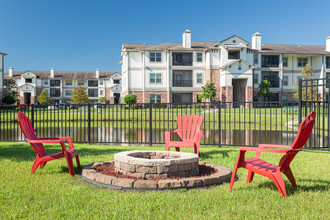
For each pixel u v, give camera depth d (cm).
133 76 3284
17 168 481
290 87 3638
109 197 327
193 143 557
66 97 6053
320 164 534
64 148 443
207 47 3462
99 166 477
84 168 449
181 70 3378
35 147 439
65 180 411
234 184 398
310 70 3186
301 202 311
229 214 277
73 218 265
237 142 958
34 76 5628
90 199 321
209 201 315
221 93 3234
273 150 333
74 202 309
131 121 1875
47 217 266
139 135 1198
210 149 732
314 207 296
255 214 276
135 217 265
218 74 3284
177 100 3453
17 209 284
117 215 271
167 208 292
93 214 275
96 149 732
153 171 391
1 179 405
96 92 6200
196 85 3350
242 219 266
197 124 596
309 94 2520
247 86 3178
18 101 4916
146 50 3222
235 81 3481
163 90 3294
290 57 3644
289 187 377
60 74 6266
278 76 3569
